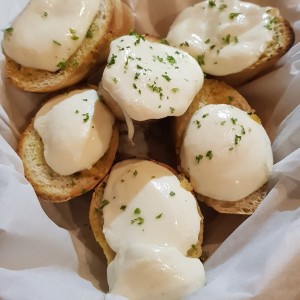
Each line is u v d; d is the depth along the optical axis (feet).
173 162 0.58
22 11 0.56
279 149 0.55
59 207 0.53
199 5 0.61
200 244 0.49
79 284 0.45
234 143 0.50
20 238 0.44
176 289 0.43
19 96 0.58
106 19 0.57
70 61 0.56
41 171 0.53
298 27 0.61
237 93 0.58
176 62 0.53
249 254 0.44
